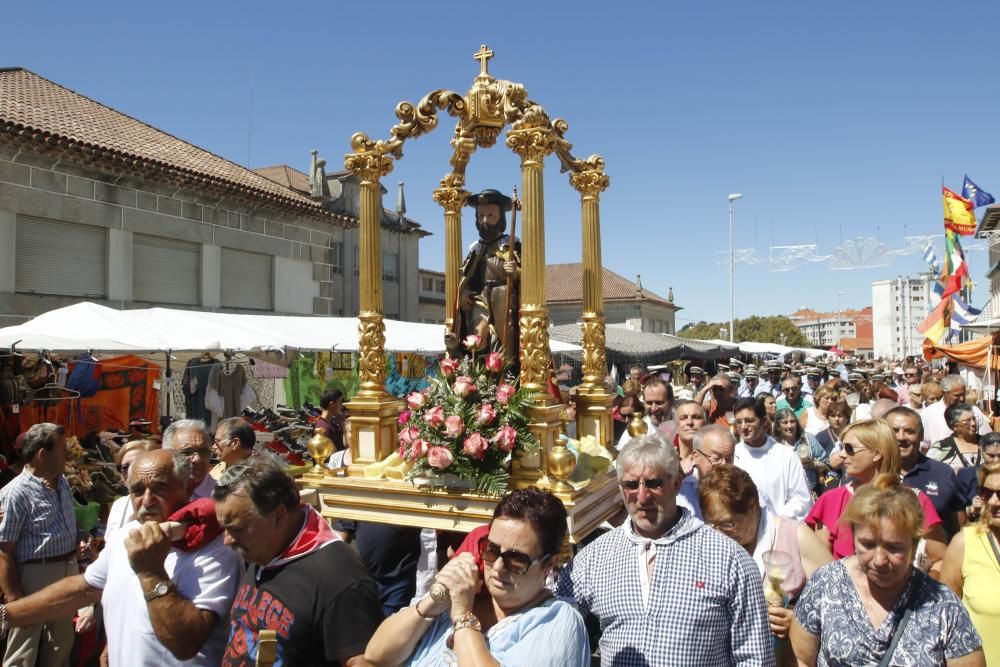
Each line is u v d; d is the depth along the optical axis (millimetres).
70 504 4977
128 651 3064
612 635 2855
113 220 13695
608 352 23750
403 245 28375
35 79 16547
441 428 4223
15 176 12039
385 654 2391
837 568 2963
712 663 2691
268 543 2723
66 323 8828
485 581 2488
